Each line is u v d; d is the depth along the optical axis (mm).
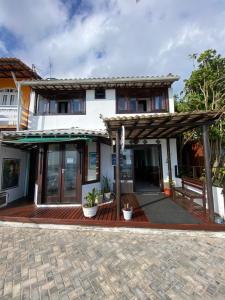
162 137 9383
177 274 3379
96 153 8438
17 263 3770
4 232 5445
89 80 9164
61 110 9883
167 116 5082
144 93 9820
